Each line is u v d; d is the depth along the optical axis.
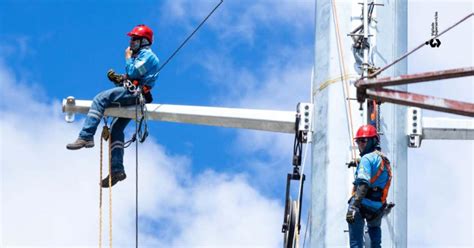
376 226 17.55
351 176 18.25
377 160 17.31
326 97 18.78
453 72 13.01
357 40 18.80
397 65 18.89
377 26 19.00
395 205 18.39
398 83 13.26
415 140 19.00
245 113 19.98
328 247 18.06
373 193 17.39
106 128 21.14
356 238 17.52
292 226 19.83
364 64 18.50
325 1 19.33
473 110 12.99
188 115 20.45
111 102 20.86
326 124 18.64
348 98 18.50
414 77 13.19
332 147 18.45
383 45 18.94
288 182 19.98
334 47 18.92
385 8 19.09
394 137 18.70
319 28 19.34
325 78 18.89
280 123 19.70
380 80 13.26
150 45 21.41
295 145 19.64
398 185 18.53
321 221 18.28
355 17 19.00
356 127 18.42
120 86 21.16
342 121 18.53
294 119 19.56
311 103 19.39
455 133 19.11
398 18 19.16
